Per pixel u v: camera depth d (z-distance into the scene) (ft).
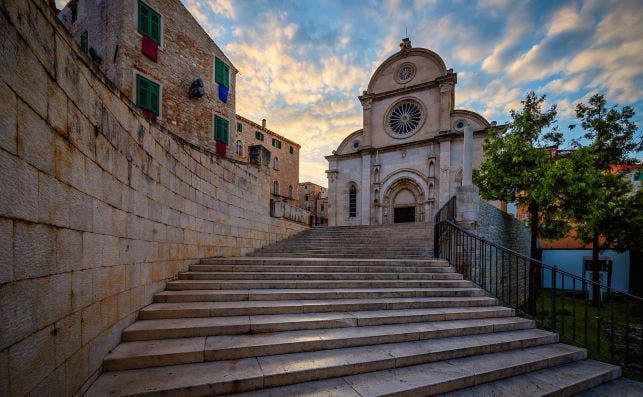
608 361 15.01
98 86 9.48
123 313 11.50
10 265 5.34
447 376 11.12
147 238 14.14
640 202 36.86
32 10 6.19
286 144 116.67
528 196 33.27
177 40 42.37
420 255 30.12
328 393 9.50
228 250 27.81
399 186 72.90
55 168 6.95
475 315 17.08
